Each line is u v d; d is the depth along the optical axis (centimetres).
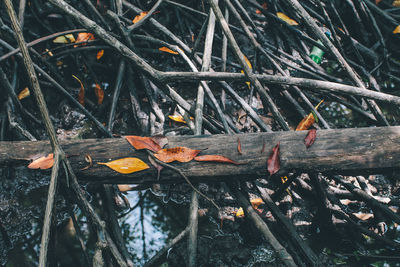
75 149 128
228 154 126
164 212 148
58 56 166
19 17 154
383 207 137
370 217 144
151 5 186
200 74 137
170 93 145
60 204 146
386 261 135
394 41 183
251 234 140
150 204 150
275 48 173
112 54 173
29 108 164
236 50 134
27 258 138
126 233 142
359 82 146
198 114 141
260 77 136
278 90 169
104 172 126
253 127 160
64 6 134
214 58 170
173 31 184
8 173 149
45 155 128
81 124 161
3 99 161
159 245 140
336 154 125
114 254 122
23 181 149
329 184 150
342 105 168
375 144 125
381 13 182
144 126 159
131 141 128
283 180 148
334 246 139
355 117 165
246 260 136
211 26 157
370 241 140
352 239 140
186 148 127
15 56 161
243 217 143
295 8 145
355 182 150
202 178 126
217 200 147
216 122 154
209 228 142
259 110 166
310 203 147
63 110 162
